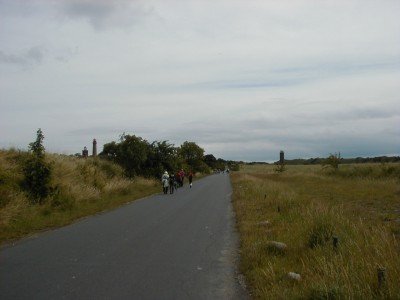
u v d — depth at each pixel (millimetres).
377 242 8906
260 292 7203
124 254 10438
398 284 6402
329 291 6293
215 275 8633
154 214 18422
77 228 14391
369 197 23172
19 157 21578
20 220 15023
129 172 38188
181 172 42062
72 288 7598
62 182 21562
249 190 29922
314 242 10172
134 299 7055
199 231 13977
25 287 7625
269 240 11156
